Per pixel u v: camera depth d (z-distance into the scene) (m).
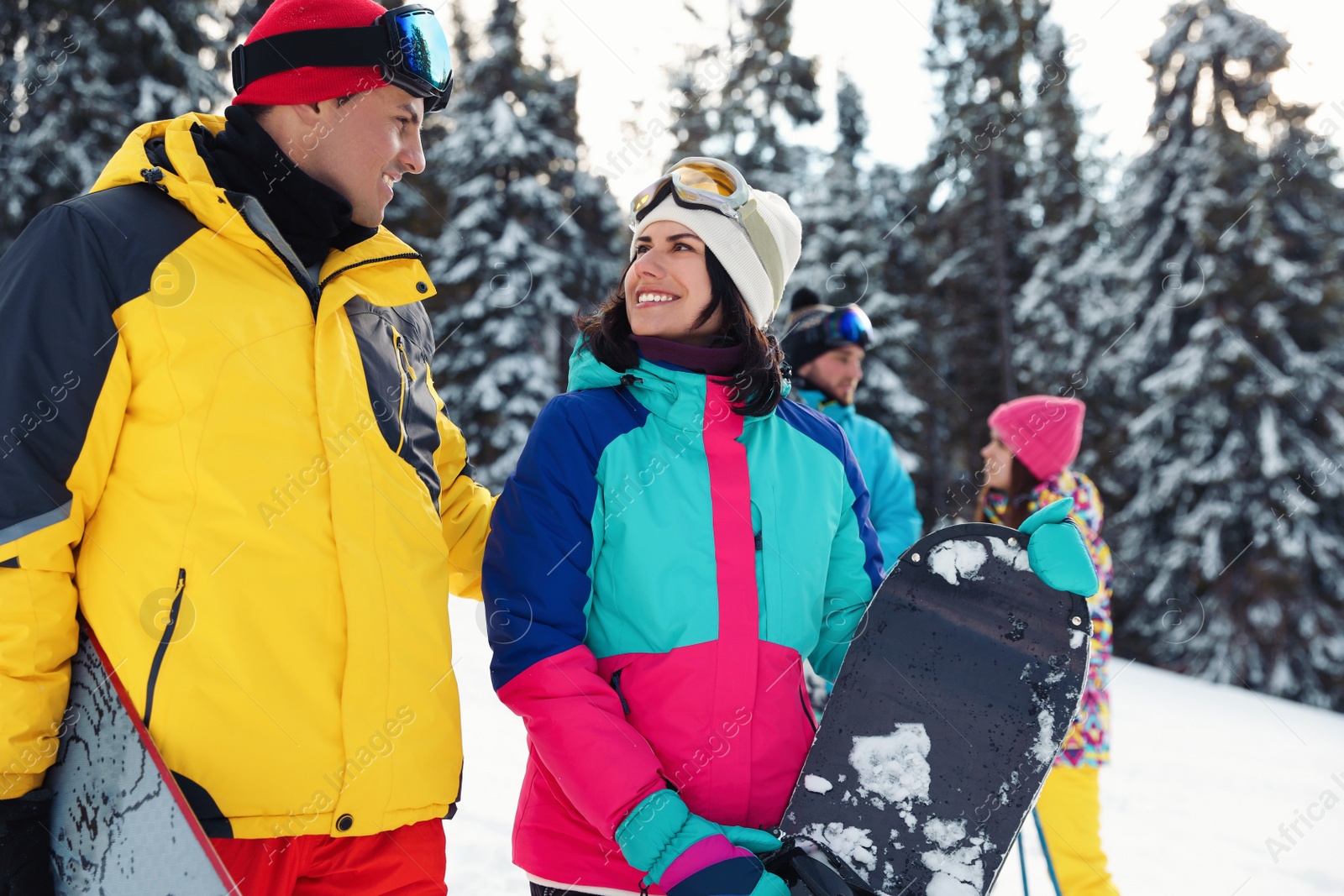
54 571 1.23
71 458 1.24
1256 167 14.73
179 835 1.16
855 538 1.71
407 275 1.62
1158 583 14.08
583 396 1.59
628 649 1.48
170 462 1.29
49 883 1.25
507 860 2.85
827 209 18.89
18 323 1.21
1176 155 15.22
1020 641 1.57
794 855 1.38
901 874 1.49
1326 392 13.77
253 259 1.40
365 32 1.46
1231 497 13.76
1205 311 14.53
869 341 3.08
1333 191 14.58
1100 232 18.72
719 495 1.54
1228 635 13.48
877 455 3.02
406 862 1.46
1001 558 1.61
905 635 1.60
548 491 1.48
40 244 1.27
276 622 1.32
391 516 1.46
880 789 1.52
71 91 11.38
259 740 1.30
